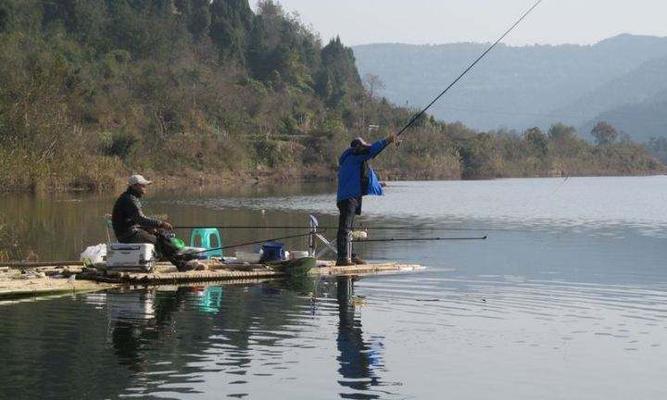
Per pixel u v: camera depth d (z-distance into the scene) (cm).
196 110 10812
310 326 1430
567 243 2936
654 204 5847
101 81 10494
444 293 1789
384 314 1545
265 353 1243
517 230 3538
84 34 14238
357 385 1097
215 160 9700
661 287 1898
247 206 4956
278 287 1836
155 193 6600
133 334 1347
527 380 1134
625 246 2834
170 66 12875
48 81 6919
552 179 13362
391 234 3312
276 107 13512
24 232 3061
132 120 9281
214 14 18675
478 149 13900
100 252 2012
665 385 1120
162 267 1997
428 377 1139
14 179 5744
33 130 6456
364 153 2138
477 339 1355
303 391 1069
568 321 1505
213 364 1178
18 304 1595
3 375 1112
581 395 1077
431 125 14462
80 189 6275
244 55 18275
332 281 1934
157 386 1075
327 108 16100
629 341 1354
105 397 1029
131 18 14925
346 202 2138
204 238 2239
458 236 3222
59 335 1333
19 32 11219
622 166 17425
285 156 11081
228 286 1844
